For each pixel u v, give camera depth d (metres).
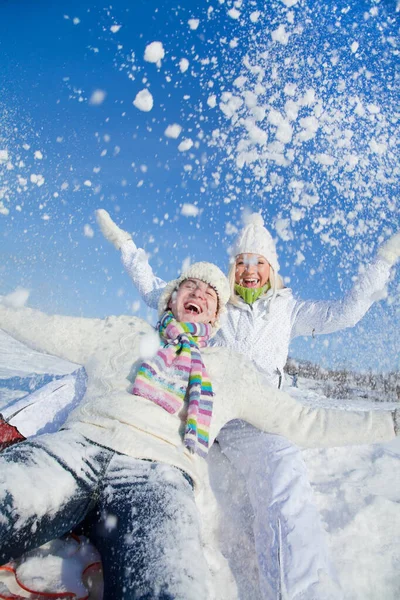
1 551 1.37
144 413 1.88
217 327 2.50
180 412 1.98
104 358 2.18
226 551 1.89
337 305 2.86
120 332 2.29
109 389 2.01
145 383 1.96
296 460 2.06
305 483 1.94
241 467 2.25
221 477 2.32
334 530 2.02
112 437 1.77
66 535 1.72
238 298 2.99
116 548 1.45
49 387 2.51
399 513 2.15
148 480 1.64
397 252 2.80
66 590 1.43
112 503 1.58
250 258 2.91
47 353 2.29
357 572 1.77
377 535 2.02
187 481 1.77
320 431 2.08
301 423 2.11
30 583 1.44
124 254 3.36
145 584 1.29
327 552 1.68
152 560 1.35
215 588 1.68
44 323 2.29
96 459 1.71
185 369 2.05
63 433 1.79
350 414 2.09
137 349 2.17
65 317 2.34
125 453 1.74
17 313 2.32
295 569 1.57
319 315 2.91
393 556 1.90
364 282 2.79
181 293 2.38
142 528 1.46
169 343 2.16
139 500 1.56
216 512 2.10
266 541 1.75
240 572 1.78
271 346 2.87
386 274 2.81
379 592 1.72
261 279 2.93
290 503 1.82
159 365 2.02
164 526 1.47
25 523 1.41
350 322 2.82
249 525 2.02
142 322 2.39
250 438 2.31
